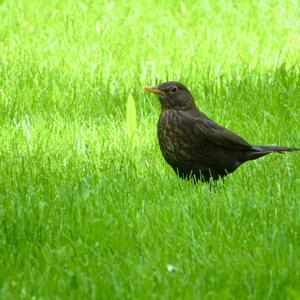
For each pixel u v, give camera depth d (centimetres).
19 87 1528
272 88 1485
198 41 1831
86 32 1873
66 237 937
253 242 912
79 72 1612
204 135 1115
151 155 1255
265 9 2002
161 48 1786
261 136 1303
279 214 984
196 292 800
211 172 1140
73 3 2069
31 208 996
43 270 866
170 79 1596
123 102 1472
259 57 1667
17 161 1197
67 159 1216
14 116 1420
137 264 870
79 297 791
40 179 1112
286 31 1878
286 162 1199
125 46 1795
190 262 870
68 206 1012
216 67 1650
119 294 795
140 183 1096
